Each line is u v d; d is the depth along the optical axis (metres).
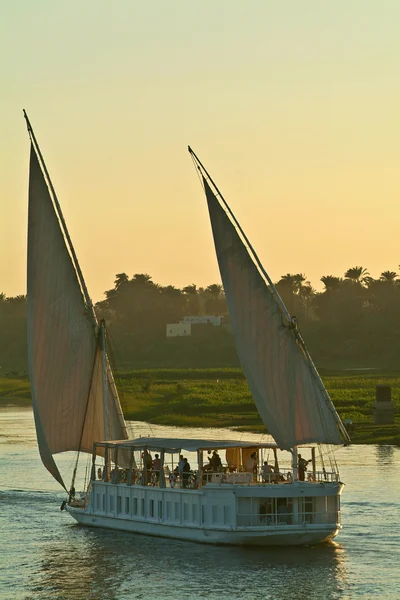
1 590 195.50
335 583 193.75
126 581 198.25
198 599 185.38
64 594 191.88
